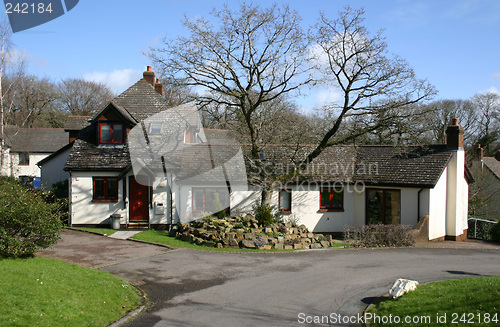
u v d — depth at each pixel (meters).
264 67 21.75
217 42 21.25
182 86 22.34
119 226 22.19
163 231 21.80
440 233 23.31
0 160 32.75
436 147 24.75
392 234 20.23
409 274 14.16
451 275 14.05
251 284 12.61
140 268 14.24
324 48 21.70
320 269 14.76
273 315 9.89
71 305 8.99
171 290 11.86
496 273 14.44
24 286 9.19
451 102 55.16
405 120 20.95
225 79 22.11
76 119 30.45
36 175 47.00
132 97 26.22
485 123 57.97
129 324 9.12
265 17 21.05
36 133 48.53
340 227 24.59
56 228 12.53
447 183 24.06
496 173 41.22
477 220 26.58
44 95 58.44
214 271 14.14
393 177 23.52
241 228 19.53
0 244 11.35
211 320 9.47
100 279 11.35
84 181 22.61
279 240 18.83
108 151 23.36
